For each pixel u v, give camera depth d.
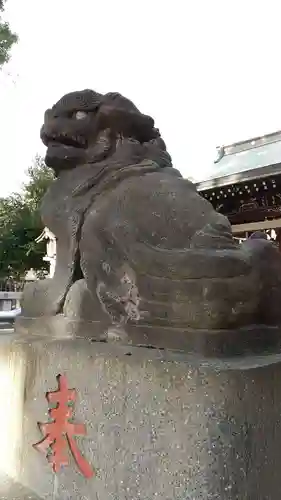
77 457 1.69
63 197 2.11
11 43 7.95
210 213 1.72
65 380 1.80
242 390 1.27
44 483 1.85
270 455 1.30
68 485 1.72
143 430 1.44
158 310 1.57
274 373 1.35
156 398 1.41
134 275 1.65
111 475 1.53
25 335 2.27
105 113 2.13
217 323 1.45
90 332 1.83
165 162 2.23
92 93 2.19
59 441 1.79
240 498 1.24
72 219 2.01
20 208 17.95
